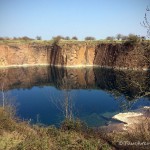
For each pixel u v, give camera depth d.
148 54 12.63
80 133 17.00
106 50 123.12
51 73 107.88
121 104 13.12
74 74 100.50
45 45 152.00
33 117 38.53
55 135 16.20
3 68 128.75
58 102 42.75
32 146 13.26
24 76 98.94
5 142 13.34
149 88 12.71
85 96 56.50
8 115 18.14
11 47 143.62
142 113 31.06
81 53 134.38
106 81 74.75
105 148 14.34
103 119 37.59
